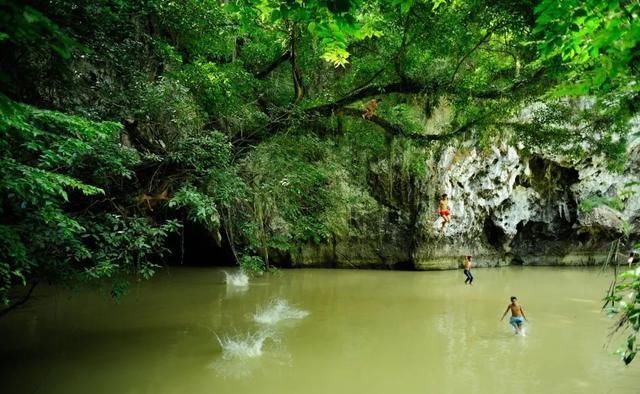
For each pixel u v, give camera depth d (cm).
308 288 1742
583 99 1390
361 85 1232
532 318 1282
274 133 1221
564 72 818
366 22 1004
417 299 1546
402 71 1152
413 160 1681
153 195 957
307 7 429
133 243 812
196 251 2345
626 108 430
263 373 857
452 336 1106
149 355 944
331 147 1509
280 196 1345
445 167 2192
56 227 678
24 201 604
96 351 962
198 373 853
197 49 1243
